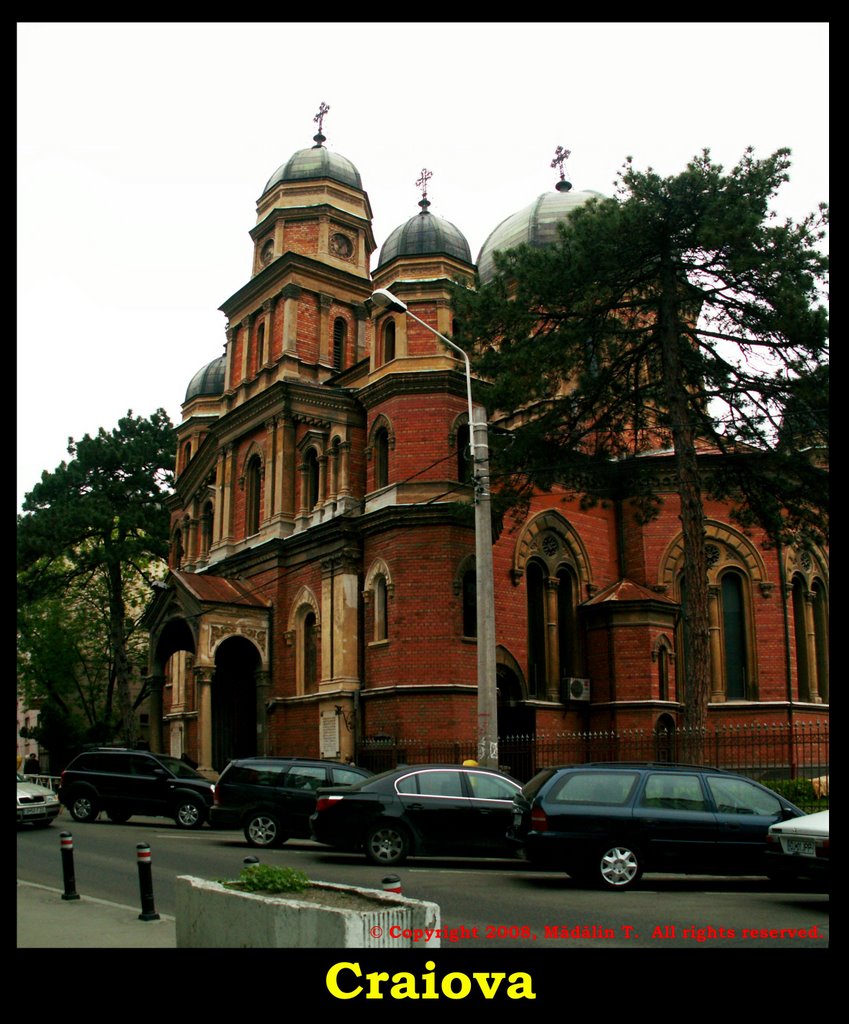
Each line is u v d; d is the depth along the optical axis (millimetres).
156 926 11141
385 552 31422
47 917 11734
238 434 40375
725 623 34312
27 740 74750
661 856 14133
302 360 38812
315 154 42719
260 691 35375
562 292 23281
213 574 40281
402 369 32844
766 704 33156
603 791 14516
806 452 23797
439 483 31219
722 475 25266
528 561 33469
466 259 35656
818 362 21406
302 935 7578
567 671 33969
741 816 14391
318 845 20906
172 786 25188
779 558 34375
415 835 16672
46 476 48906
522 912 11992
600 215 22891
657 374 25906
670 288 23297
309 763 20594
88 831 23203
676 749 23578
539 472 24547
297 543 35500
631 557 35469
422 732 29172
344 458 34688
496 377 23594
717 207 21172
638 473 27234
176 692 43188
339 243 41875
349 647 32219
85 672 57031
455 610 29953
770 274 21234
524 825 14758
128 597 54375
